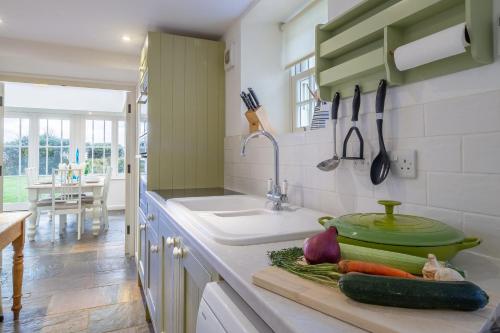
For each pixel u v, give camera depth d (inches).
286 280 23.2
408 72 36.9
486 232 29.5
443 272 20.7
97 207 172.1
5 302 93.0
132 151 136.6
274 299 21.6
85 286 103.9
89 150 246.2
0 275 113.6
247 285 23.9
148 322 82.2
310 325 18.2
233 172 90.0
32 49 106.7
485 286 23.5
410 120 37.0
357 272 21.9
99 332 77.7
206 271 34.4
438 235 26.7
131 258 132.5
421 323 17.1
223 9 82.8
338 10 48.8
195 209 69.3
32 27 95.4
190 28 94.3
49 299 94.3
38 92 215.6
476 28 28.3
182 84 92.3
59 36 102.0
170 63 91.0
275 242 36.4
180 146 92.0
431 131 34.6
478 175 30.2
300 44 78.6
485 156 29.6
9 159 229.5
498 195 28.7
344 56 47.1
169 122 90.8
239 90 85.4
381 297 18.6
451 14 32.4
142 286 96.3
